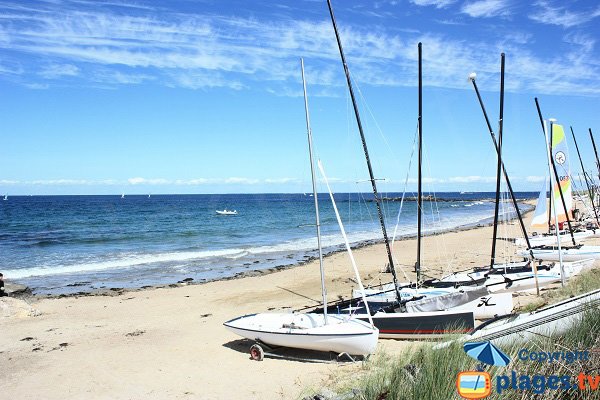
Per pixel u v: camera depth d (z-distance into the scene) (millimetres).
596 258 20969
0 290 17578
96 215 68938
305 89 10906
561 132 27172
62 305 17391
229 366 10547
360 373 9141
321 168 11273
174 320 14992
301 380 9555
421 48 15906
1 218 60562
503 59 18297
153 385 9555
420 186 16094
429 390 5781
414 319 11797
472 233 42094
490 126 18672
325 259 28688
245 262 28344
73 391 9344
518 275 16875
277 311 15953
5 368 10664
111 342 12570
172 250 33625
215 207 99125
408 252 30781
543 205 28828
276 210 88188
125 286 21359
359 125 14062
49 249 33406
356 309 12828
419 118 16172
